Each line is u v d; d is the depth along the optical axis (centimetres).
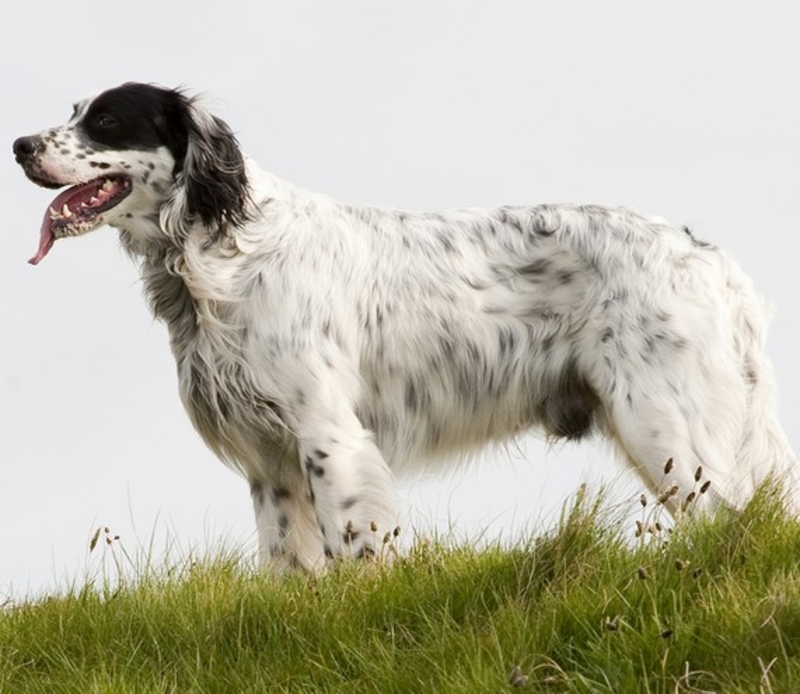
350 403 1142
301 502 1180
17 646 898
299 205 1179
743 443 1164
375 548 1105
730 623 714
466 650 753
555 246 1180
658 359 1132
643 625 721
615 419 1141
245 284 1135
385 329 1166
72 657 876
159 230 1160
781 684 648
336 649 820
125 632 889
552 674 722
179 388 1179
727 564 792
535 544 867
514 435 1212
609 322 1148
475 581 858
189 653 852
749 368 1181
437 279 1179
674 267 1158
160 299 1178
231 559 1014
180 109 1159
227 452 1181
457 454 1215
